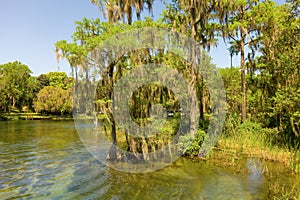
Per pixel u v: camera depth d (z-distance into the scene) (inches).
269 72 494.6
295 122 365.1
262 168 313.0
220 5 450.6
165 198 222.7
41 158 397.7
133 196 228.8
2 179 288.0
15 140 601.3
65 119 1398.9
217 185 254.7
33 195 237.1
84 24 337.4
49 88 1508.4
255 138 442.0
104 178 282.2
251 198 219.3
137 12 509.7
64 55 329.4
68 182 272.5
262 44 538.9
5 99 1509.6
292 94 350.3
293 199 212.8
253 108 624.4
